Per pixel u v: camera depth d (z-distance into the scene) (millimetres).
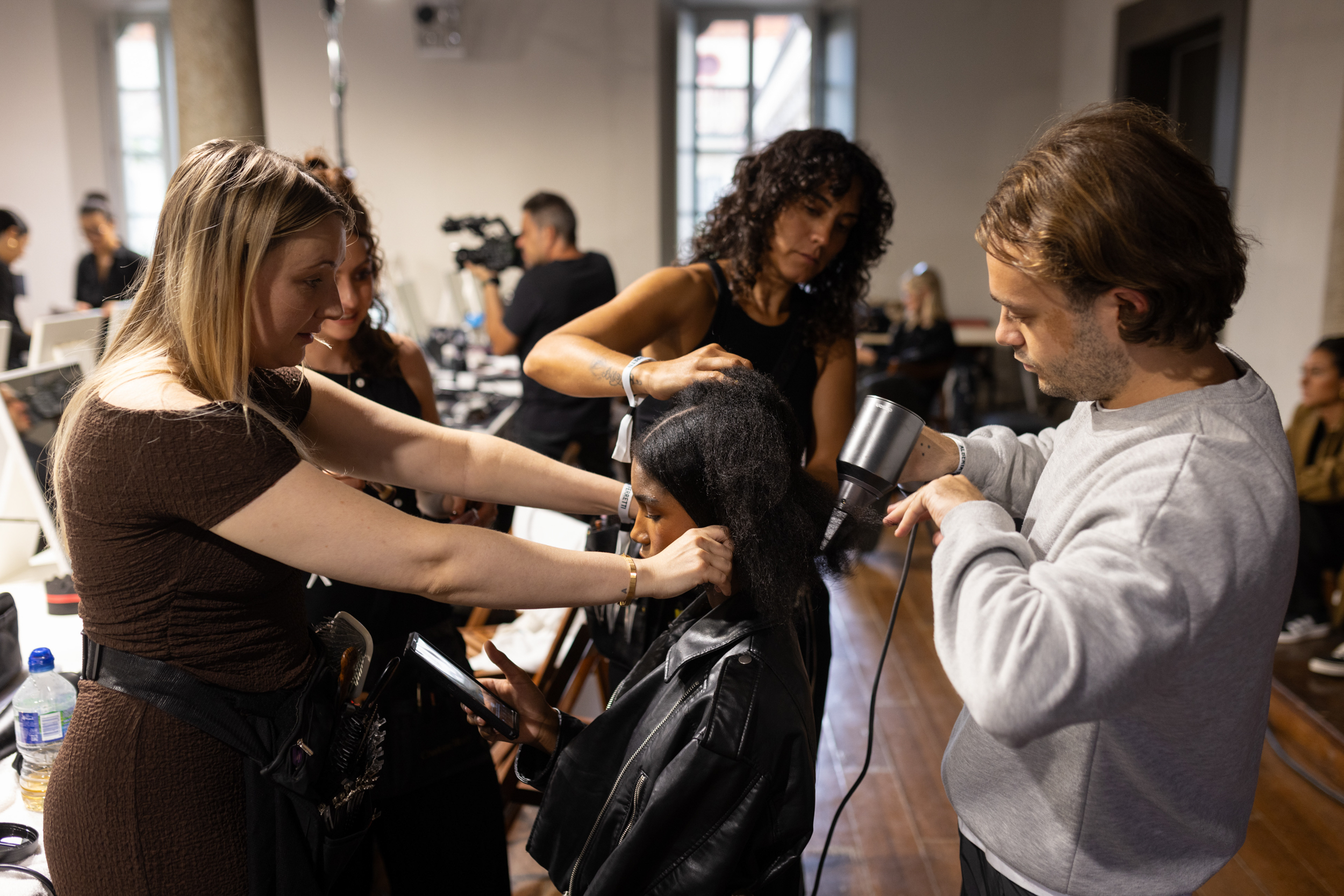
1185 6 5555
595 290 3910
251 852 1074
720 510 1071
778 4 7914
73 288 8094
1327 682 3031
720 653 1070
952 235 8008
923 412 4555
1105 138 841
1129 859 958
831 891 2252
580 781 1145
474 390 4797
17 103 7828
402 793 1481
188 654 1031
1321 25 4254
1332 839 2414
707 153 8266
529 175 7906
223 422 969
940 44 7777
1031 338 929
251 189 971
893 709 3104
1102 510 856
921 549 4711
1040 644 774
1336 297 4133
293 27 7695
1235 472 825
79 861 1047
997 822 1033
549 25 7684
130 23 8102
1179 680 870
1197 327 842
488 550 1041
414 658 1233
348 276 1588
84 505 979
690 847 1017
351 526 997
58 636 1846
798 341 1803
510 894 1643
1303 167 4406
